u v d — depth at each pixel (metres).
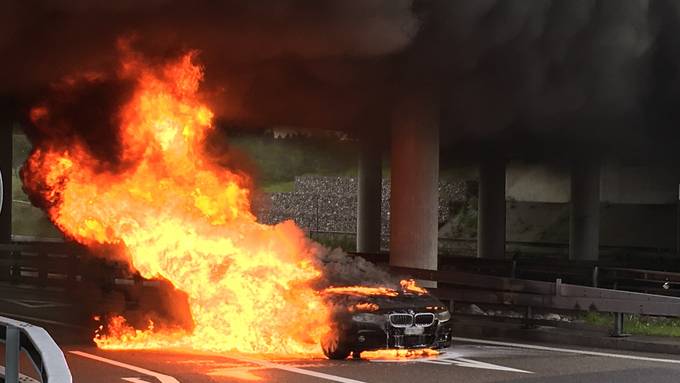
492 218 35.22
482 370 11.34
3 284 25.91
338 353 12.03
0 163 31.17
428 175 20.70
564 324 15.77
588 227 34.91
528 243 43.47
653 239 40.47
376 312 11.95
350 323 11.87
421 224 20.62
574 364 11.97
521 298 15.84
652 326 15.30
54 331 15.34
